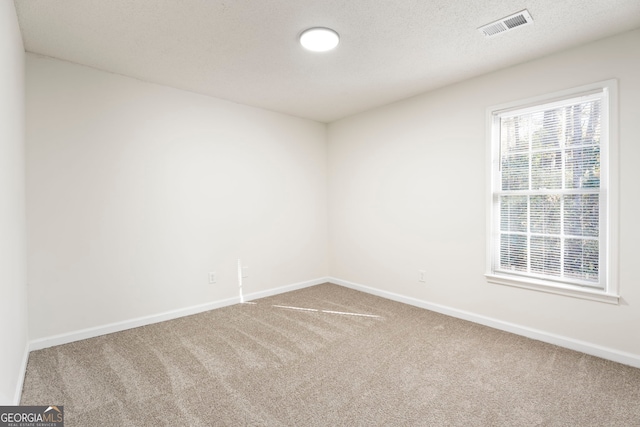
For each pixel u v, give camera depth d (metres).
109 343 2.76
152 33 2.34
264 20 2.18
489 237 3.10
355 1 1.98
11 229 1.85
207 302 3.67
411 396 2.00
